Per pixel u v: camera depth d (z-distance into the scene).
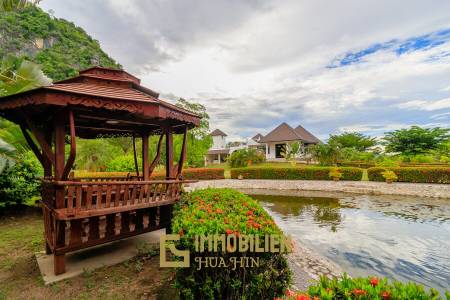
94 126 6.02
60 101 3.47
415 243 6.64
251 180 21.03
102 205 4.25
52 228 4.17
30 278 3.82
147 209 5.50
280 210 11.10
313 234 7.49
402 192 14.74
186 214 3.30
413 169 16.39
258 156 29.56
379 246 6.43
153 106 4.21
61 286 3.52
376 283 1.62
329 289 1.57
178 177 5.71
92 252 4.71
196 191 5.40
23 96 3.65
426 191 14.17
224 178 22.92
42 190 4.95
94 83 4.60
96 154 17.86
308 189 17.73
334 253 5.98
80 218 3.78
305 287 3.96
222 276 2.58
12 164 4.99
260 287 2.60
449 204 11.83
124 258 4.43
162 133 6.45
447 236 7.16
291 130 37.03
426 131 31.86
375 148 39.72
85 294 3.30
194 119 5.40
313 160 29.05
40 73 6.65
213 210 3.50
